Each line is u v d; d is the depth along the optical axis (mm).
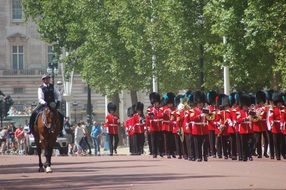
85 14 99875
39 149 45562
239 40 64000
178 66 78750
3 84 181750
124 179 37000
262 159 54844
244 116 54094
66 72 109688
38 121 44531
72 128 93125
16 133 100000
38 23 117688
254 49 63906
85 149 87250
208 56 76938
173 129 59438
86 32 103062
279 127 54219
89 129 103062
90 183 35344
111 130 72875
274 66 64250
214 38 75812
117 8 91375
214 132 56906
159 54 86625
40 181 37938
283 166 44688
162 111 61188
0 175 43875
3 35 184750
